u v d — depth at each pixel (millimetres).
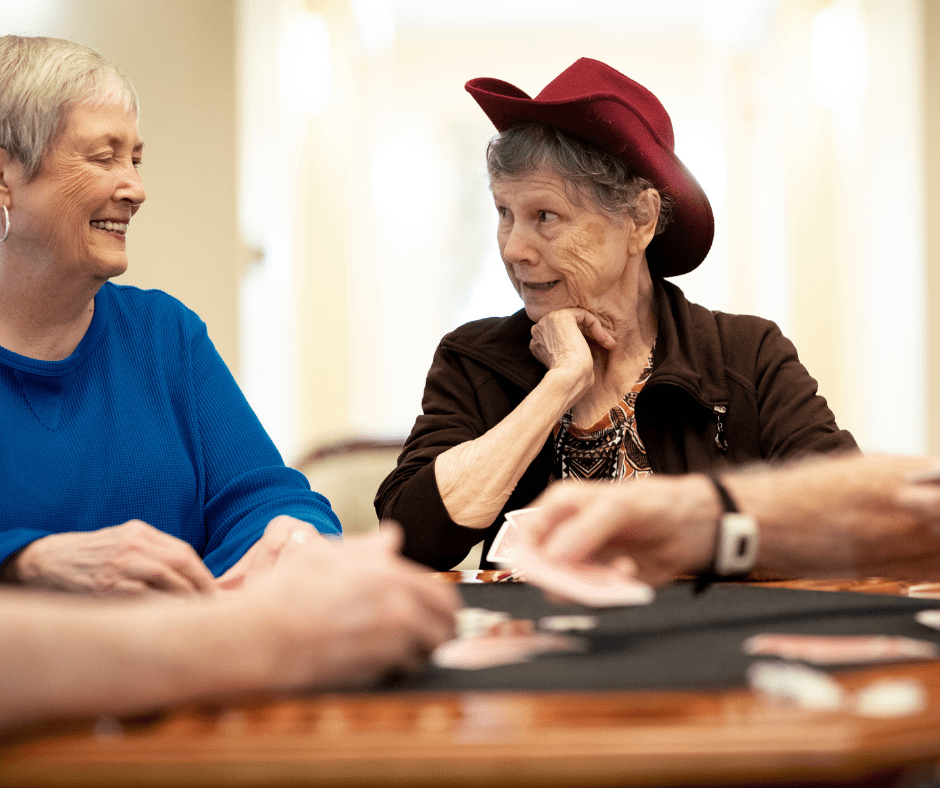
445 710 674
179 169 3744
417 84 10414
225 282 4086
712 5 8984
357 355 7691
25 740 630
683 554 1001
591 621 1012
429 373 2059
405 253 10352
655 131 1883
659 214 1939
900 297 5391
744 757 577
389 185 10328
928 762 596
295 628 705
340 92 6945
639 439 1922
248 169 4488
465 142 10406
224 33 4125
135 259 3393
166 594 1257
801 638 877
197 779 590
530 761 580
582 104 1754
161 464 1725
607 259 1861
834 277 6730
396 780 582
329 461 3160
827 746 578
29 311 1627
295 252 6062
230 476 1794
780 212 7246
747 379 1919
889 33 5473
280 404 5500
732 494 1026
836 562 1051
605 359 1969
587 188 1820
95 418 1693
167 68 3652
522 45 10406
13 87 1487
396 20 9938
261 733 628
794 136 6867
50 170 1515
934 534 1022
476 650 866
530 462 1771
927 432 5070
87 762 596
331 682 716
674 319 2010
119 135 1565
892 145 5465
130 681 647
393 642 723
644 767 578
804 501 1038
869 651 816
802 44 6895
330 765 584
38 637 637
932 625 954
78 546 1281
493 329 2074
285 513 1688
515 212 1876
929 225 5102
